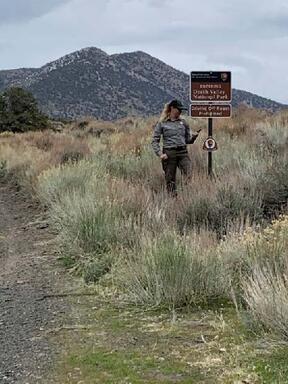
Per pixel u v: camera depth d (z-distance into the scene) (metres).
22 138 35.50
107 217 8.96
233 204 9.10
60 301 6.71
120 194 10.16
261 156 12.26
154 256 6.52
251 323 5.21
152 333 5.48
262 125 17.61
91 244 8.54
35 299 6.84
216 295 6.28
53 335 5.58
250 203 9.12
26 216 13.05
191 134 11.22
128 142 20.58
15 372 4.75
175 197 9.95
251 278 5.79
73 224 9.25
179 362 4.77
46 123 62.25
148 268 6.47
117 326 5.73
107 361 4.86
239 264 6.75
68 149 21.50
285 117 20.89
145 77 166.62
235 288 6.34
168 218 8.95
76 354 5.06
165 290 6.20
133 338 5.38
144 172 13.21
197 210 9.05
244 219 8.84
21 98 61.19
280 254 6.42
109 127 37.94
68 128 48.62
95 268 7.53
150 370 4.64
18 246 10.06
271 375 4.36
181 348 5.06
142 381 4.45
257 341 4.95
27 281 7.71
